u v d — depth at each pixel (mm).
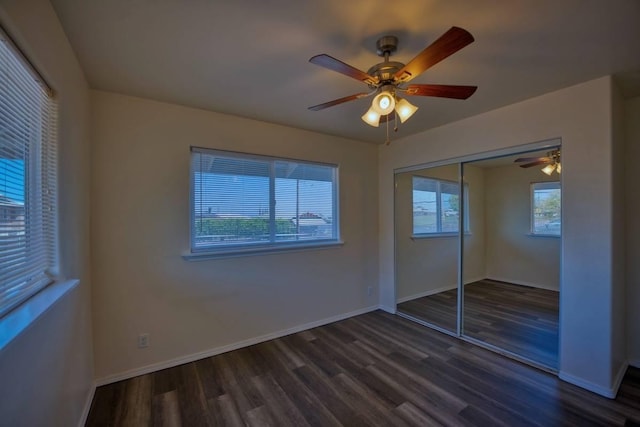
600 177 2168
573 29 1585
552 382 2342
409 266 3789
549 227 2635
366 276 3990
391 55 1819
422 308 3656
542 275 2688
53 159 1547
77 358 1802
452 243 3328
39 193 1422
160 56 1851
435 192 3469
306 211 3484
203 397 2174
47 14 1341
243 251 2949
